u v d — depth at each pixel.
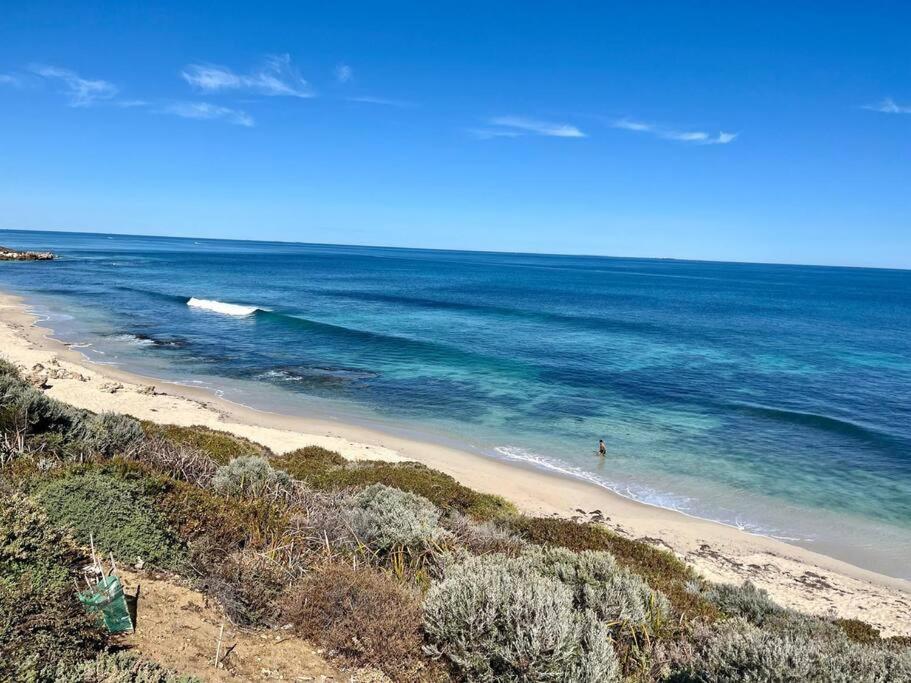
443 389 29.69
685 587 9.32
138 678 3.57
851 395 31.27
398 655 4.76
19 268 89.62
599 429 24.56
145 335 39.69
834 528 16.72
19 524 4.42
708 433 24.39
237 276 99.69
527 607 4.88
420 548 7.31
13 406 8.37
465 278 126.50
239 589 5.24
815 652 4.65
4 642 3.46
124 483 6.04
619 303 80.50
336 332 43.53
